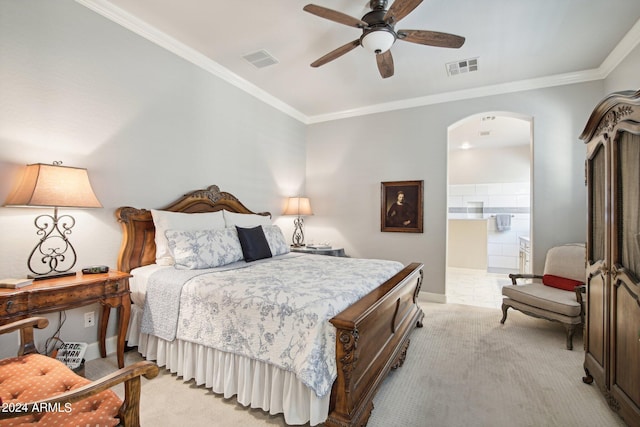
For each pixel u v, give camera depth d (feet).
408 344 8.34
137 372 3.58
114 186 8.41
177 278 7.34
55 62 7.23
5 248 6.51
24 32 6.73
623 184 5.58
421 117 14.29
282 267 8.62
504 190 24.09
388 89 13.30
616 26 8.62
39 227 6.75
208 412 5.86
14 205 6.18
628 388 5.26
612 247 5.82
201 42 9.83
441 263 13.84
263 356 5.61
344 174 16.10
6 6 6.48
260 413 5.84
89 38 7.85
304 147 17.01
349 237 15.94
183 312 6.91
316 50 10.25
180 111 10.21
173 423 5.55
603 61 10.64
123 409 3.58
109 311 7.95
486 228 22.00
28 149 6.81
